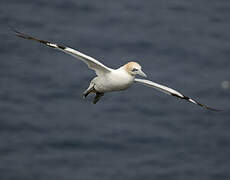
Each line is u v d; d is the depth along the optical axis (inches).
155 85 645.3
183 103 1470.2
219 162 1236.5
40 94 1472.7
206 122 1385.3
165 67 1664.6
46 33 1850.4
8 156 1227.2
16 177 1159.6
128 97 1493.6
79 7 2080.5
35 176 1167.6
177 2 2214.6
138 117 1403.8
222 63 1706.4
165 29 1952.5
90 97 1482.5
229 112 1424.7
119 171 1197.7
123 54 1732.3
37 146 1266.0
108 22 1982.0
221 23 2042.3
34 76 1560.0
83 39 1817.2
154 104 1464.1
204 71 1653.5
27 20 1936.5
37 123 1343.5
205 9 2161.7
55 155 1243.8
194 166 1223.5
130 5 2153.1
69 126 1343.5
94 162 1228.5
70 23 1952.5
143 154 1259.8
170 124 1374.3
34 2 2095.2
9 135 1295.5
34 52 1705.2
